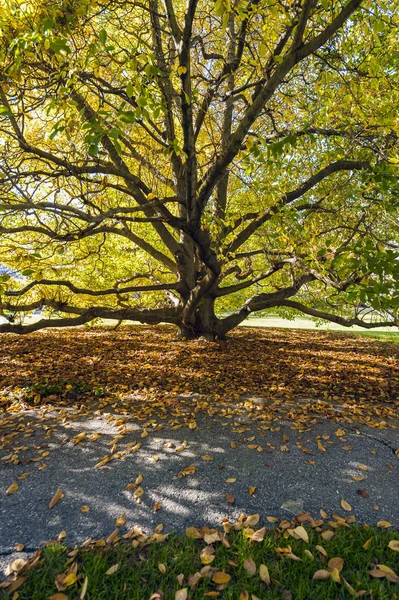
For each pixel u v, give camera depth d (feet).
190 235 19.80
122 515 8.52
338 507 8.87
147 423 13.79
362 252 10.01
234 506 8.87
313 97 21.06
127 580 6.62
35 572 6.77
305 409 15.42
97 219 14.20
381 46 15.06
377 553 7.26
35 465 10.83
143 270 35.32
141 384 18.75
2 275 12.62
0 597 6.22
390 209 15.92
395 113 14.47
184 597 6.10
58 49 9.43
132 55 10.05
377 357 28.30
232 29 26.25
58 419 14.30
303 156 22.82
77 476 10.20
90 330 39.86
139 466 10.71
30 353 26.27
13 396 16.63
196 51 18.12
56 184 18.72
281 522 8.16
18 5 10.91
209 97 16.98
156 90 13.48
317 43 11.78
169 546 7.45
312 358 26.68
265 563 7.04
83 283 32.17
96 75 13.64
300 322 69.82
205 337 30.63
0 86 11.98
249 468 10.59
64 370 21.49
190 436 12.67
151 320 29.04
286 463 10.90
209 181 17.07
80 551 7.32
